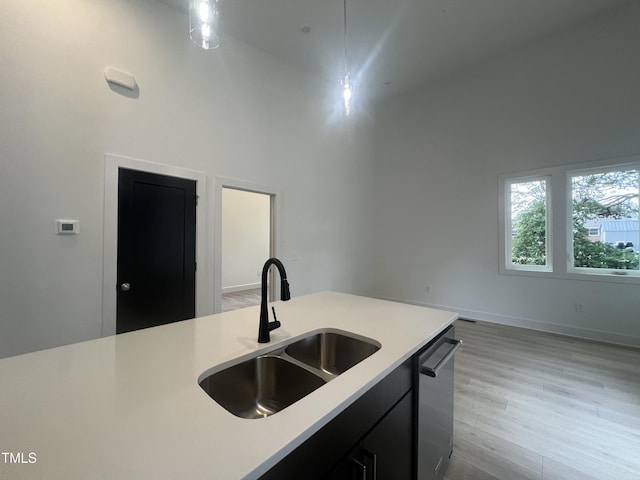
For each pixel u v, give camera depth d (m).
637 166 3.30
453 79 4.63
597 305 3.51
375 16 3.29
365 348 1.28
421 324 1.45
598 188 3.55
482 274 4.41
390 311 1.71
